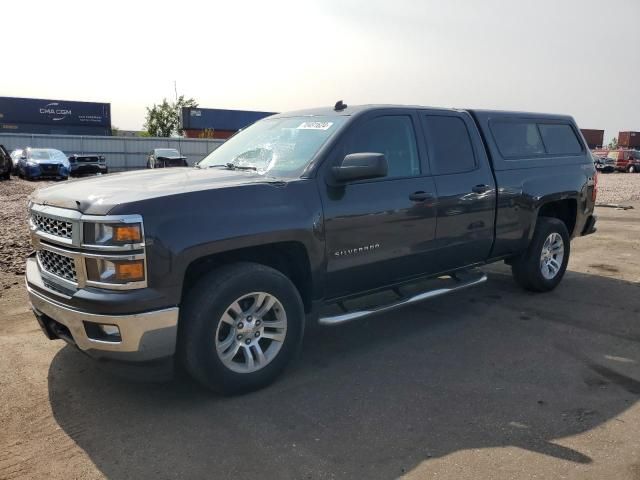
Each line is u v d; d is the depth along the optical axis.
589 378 4.00
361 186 4.21
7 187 19.89
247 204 3.59
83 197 3.39
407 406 3.56
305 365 4.24
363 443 3.12
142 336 3.22
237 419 3.39
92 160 32.66
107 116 54.28
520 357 4.39
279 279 3.72
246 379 3.65
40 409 3.49
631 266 7.65
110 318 3.17
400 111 4.65
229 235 3.44
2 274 6.58
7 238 8.77
